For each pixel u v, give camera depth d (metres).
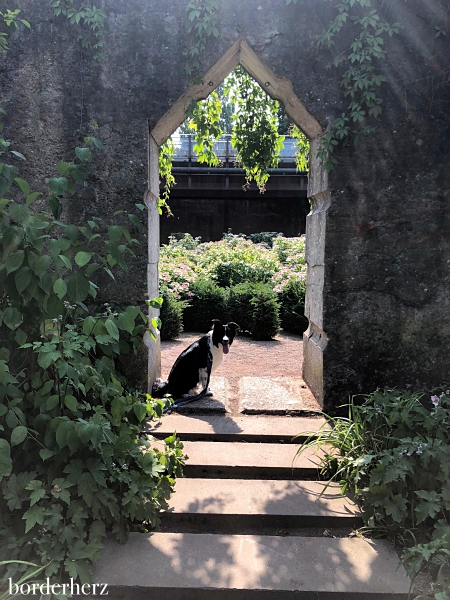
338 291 3.72
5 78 3.62
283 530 2.61
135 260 3.75
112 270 3.75
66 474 2.44
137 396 3.34
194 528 2.62
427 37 3.55
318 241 3.95
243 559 2.30
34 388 2.68
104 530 2.35
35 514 2.18
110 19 3.60
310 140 4.39
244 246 13.09
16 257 2.42
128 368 3.78
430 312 3.71
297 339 7.74
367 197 3.66
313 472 3.02
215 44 3.61
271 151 5.48
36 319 2.74
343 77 3.57
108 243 2.78
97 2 3.59
